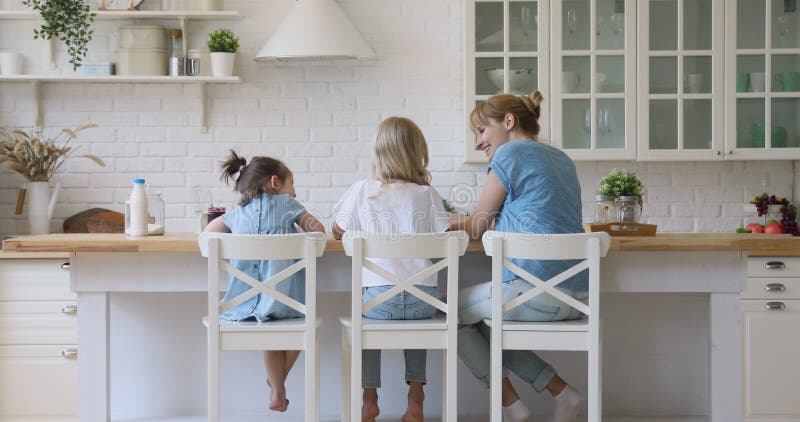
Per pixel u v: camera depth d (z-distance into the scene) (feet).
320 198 15.14
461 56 15.08
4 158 13.98
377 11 15.06
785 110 14.02
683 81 14.02
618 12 14.03
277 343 9.44
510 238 9.29
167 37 14.84
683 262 10.27
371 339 9.40
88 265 10.27
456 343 9.43
